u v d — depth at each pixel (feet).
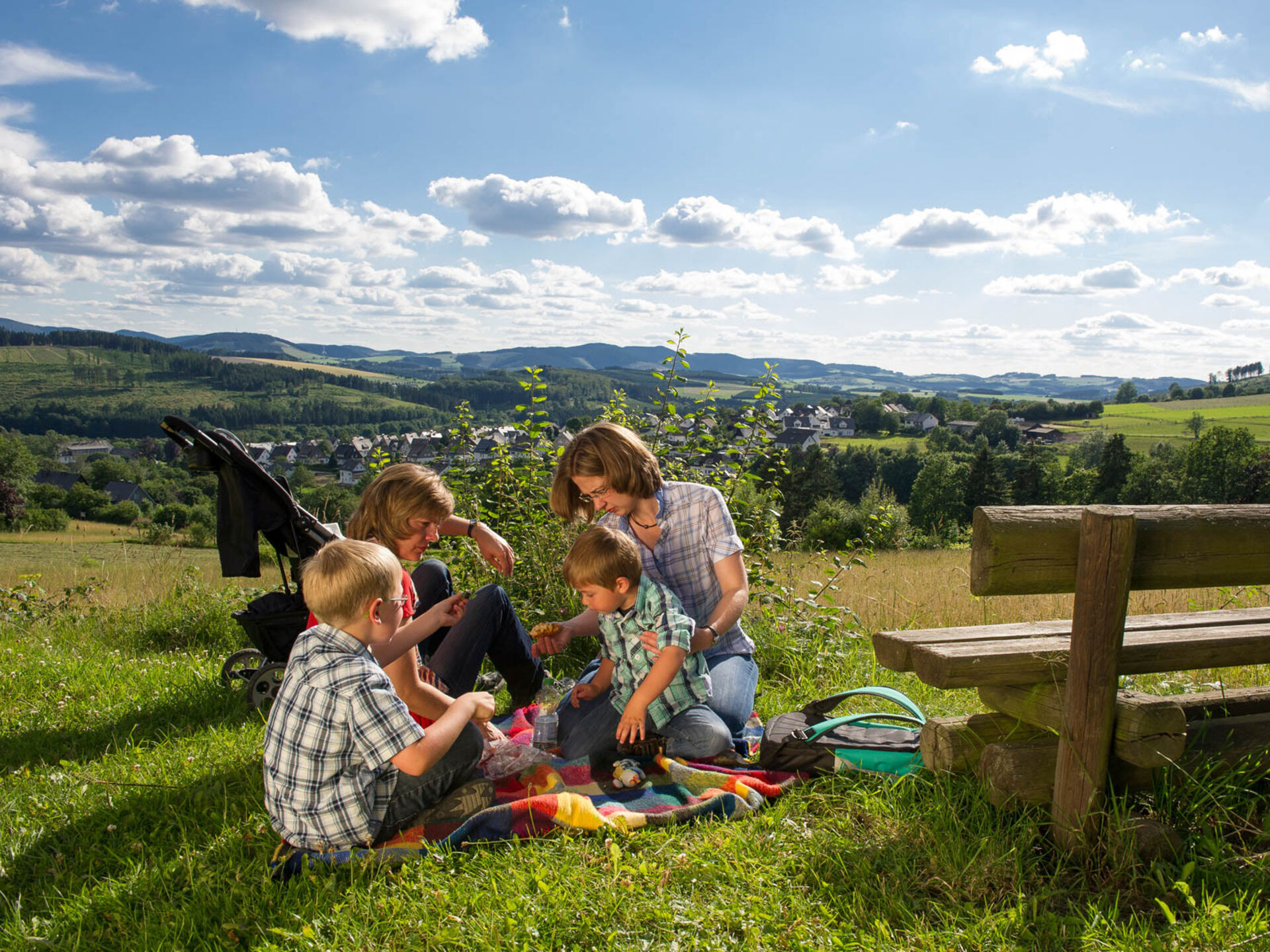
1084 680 8.14
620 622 11.58
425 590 13.33
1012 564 7.91
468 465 22.58
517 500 22.16
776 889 8.25
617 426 12.64
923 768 10.46
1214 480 270.26
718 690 12.26
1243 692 10.63
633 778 10.83
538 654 13.60
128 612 24.49
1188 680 14.88
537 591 20.56
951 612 25.45
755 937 7.44
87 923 8.07
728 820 9.80
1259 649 9.06
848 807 10.02
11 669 17.80
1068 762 8.42
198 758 12.32
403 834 9.32
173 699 15.85
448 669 12.32
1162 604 26.91
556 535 20.70
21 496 221.66
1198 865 8.21
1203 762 9.04
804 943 7.33
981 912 7.75
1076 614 8.18
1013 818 9.11
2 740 13.76
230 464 14.90
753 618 19.30
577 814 9.37
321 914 7.91
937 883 8.24
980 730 9.71
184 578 26.18
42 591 25.32
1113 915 7.49
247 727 13.83
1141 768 8.45
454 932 7.55
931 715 13.83
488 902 7.98
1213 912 7.27
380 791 9.14
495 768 11.21
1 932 7.84
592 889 8.10
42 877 9.00
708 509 12.92
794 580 20.57
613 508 12.78
